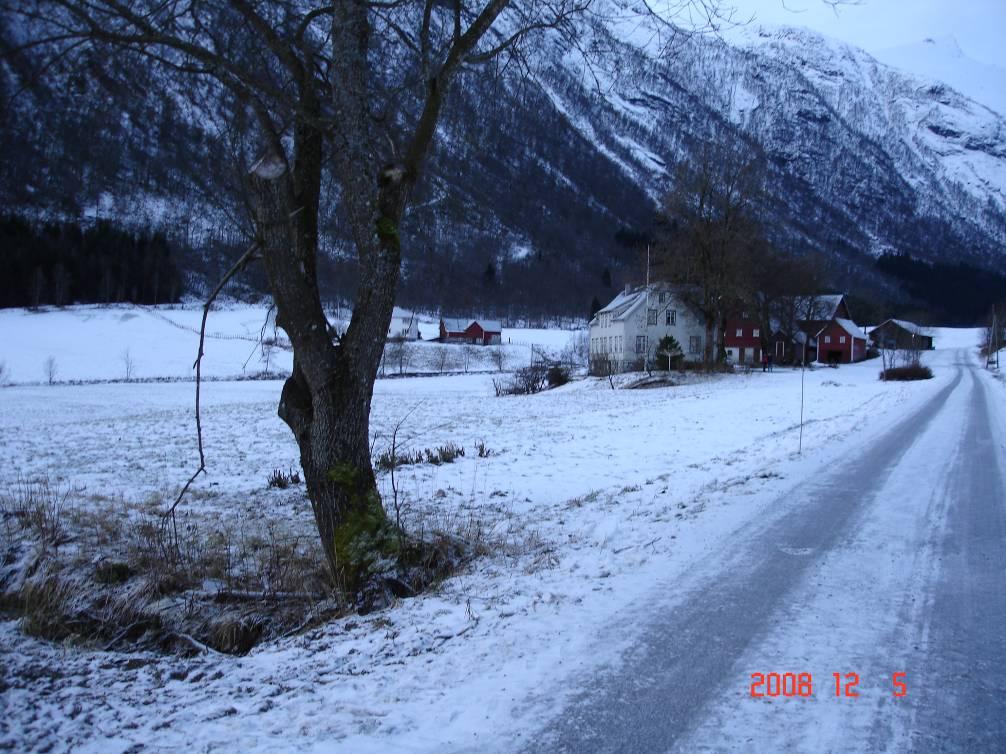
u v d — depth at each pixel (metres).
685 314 67.88
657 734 3.75
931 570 6.63
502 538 8.29
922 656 4.72
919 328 115.56
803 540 7.69
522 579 6.53
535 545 7.89
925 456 13.82
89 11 5.64
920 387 40.34
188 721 4.17
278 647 5.63
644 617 5.44
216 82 6.55
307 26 7.10
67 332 68.56
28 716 4.39
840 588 6.12
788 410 25.78
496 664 4.67
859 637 5.05
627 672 4.50
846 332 83.06
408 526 8.80
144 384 55.16
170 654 6.09
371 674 4.66
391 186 6.98
